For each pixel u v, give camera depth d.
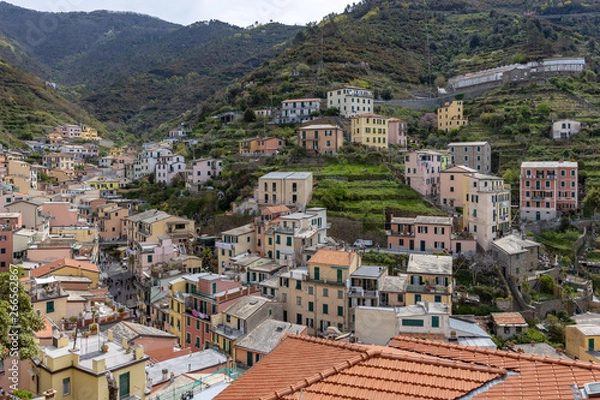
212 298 75.12
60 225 130.12
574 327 78.12
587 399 17.66
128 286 112.12
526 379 20.14
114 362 41.94
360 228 118.12
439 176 131.75
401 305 77.50
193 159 183.88
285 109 198.88
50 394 37.06
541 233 124.25
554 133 163.75
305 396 19.73
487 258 104.38
